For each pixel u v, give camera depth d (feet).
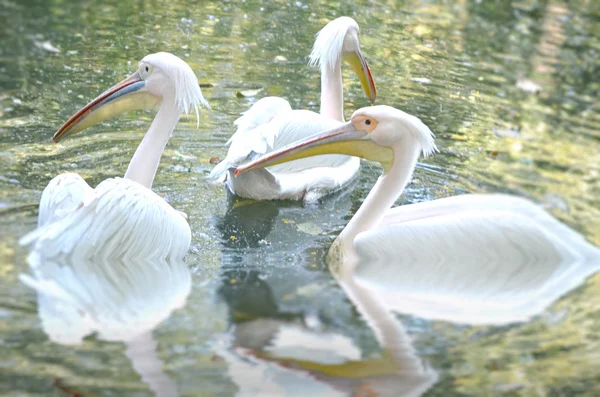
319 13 63.72
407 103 46.93
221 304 24.59
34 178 32.99
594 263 28.71
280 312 24.34
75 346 21.08
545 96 50.03
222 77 47.98
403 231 29.60
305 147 32.07
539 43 62.75
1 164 34.09
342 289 26.45
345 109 45.44
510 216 29.37
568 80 53.83
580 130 44.45
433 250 29.09
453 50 58.44
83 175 34.09
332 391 20.07
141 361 20.59
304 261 29.25
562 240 29.32
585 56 59.98
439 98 48.16
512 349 22.52
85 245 26.27
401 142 31.22
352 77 51.24
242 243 30.86
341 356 21.77
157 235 28.02
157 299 24.56
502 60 57.16
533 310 25.12
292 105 44.50
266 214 34.19
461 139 42.19
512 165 39.14
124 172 34.99
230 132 40.88
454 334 23.36
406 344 22.65
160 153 32.35
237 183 34.55
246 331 22.75
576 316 24.68
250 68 49.93
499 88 50.80
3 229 27.78
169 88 31.86
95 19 56.54
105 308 23.43
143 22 57.06
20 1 58.34
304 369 20.93
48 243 25.99
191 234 31.19
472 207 30.27
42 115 39.83
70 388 19.15
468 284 27.09
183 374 20.21
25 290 23.81
